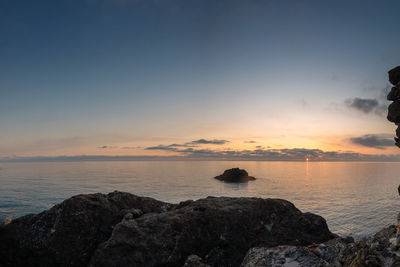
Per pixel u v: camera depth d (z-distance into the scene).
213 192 169.75
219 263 15.96
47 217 17.19
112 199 20.19
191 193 161.12
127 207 20.31
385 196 166.62
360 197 161.62
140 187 193.12
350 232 78.50
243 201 21.27
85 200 18.52
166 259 14.85
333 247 8.98
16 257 15.76
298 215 20.42
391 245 6.61
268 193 173.88
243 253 16.73
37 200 126.31
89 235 16.89
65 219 16.98
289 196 163.12
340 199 152.50
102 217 18.08
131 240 15.38
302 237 18.44
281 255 8.36
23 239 16.20
